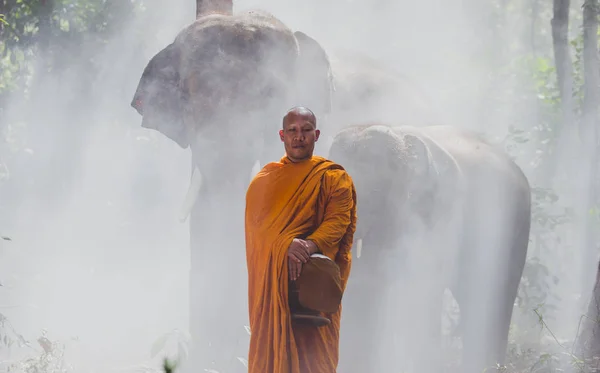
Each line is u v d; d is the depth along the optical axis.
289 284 12.48
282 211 12.61
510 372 18.23
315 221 12.73
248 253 12.84
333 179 12.70
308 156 12.87
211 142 17.38
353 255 17.62
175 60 18.09
